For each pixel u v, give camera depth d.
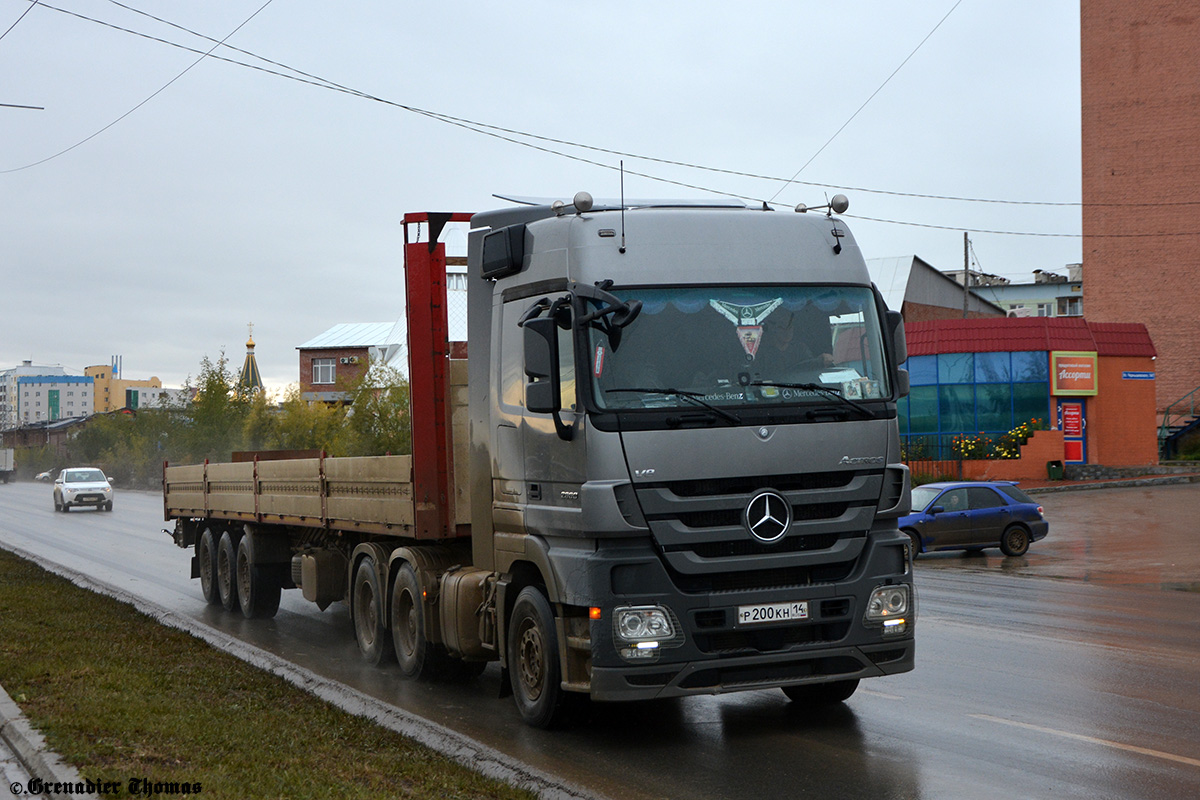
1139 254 49.44
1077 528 26.12
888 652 7.30
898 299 55.97
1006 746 7.05
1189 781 6.23
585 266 7.19
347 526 10.92
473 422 8.66
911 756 6.86
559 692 7.48
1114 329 40.25
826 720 7.92
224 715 7.49
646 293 7.15
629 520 6.79
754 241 7.47
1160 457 46.22
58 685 8.36
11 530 31.75
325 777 5.94
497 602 8.14
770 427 7.04
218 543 15.59
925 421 40.22
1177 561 20.06
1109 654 10.47
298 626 13.67
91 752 6.37
